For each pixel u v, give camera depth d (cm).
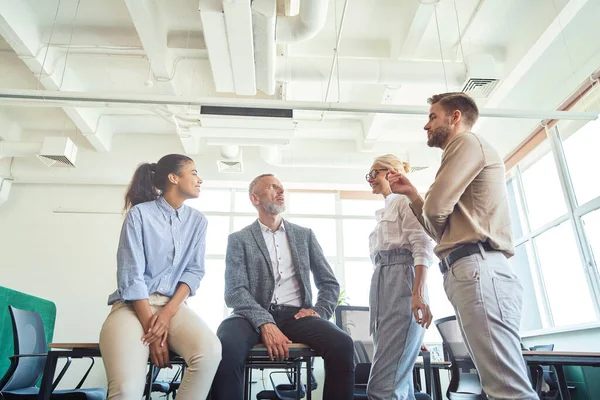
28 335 293
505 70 449
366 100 555
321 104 380
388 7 413
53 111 594
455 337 276
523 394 116
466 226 133
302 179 666
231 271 185
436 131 156
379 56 461
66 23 432
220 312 633
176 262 168
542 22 389
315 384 362
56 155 519
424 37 442
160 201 176
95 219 630
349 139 671
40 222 625
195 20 423
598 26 382
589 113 388
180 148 656
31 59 429
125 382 133
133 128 645
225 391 147
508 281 129
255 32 338
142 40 406
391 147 629
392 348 168
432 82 427
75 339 575
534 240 538
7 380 260
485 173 138
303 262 193
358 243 696
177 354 158
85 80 509
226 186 686
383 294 178
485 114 386
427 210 136
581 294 461
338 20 427
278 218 203
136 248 157
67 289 596
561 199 489
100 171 630
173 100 371
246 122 462
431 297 652
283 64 417
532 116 389
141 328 147
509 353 120
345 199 712
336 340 158
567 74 446
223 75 395
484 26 429
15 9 395
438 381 283
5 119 595
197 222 183
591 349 405
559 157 477
